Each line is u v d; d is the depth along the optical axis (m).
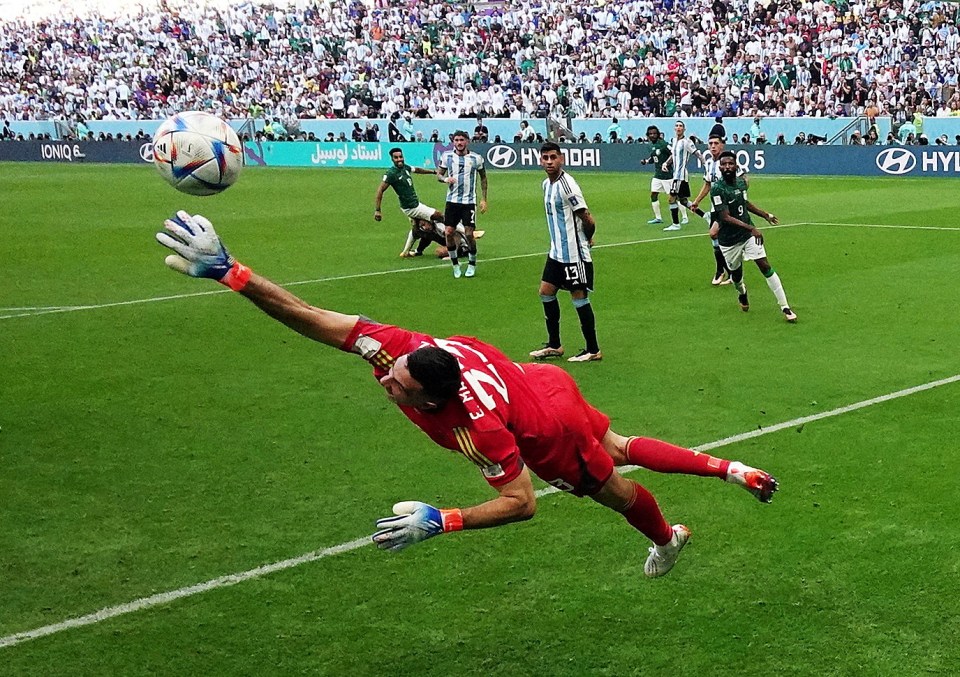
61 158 41.34
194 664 4.52
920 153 27.17
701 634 4.71
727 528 5.79
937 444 7.04
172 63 47.72
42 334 10.73
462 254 14.30
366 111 41.56
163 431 7.59
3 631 4.79
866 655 4.50
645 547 5.57
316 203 23.95
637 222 19.97
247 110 43.66
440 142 35.44
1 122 44.97
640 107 36.84
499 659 4.55
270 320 11.15
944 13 35.16
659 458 4.64
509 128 36.59
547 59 40.88
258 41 48.06
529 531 5.79
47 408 8.16
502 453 3.96
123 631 4.79
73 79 48.12
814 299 12.06
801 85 35.19
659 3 40.78
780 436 7.29
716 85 36.62
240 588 5.20
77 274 14.41
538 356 9.72
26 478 6.69
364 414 7.93
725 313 11.45
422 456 7.03
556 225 9.26
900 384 8.52
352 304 12.43
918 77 33.59
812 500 6.15
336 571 5.37
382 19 46.56
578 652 4.59
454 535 5.75
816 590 5.07
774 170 29.83
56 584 5.25
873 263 14.37
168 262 3.82
